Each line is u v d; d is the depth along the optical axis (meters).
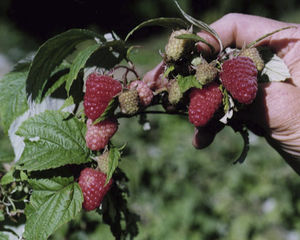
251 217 0.67
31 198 0.23
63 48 0.26
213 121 0.29
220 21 0.34
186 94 0.25
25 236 0.22
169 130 0.80
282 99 0.29
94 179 0.23
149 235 0.65
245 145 0.29
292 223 0.67
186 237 0.65
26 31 1.98
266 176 0.71
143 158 0.71
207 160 0.73
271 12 2.20
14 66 0.29
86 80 0.25
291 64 0.31
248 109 0.29
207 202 0.69
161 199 0.69
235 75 0.23
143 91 0.24
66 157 0.23
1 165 0.30
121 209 0.29
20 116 0.28
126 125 0.79
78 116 0.26
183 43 0.23
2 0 1.96
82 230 0.48
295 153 0.32
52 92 0.28
